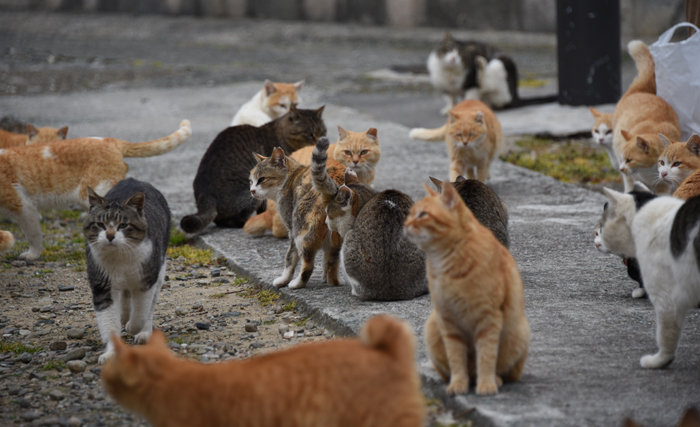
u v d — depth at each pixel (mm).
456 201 3033
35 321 5016
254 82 17156
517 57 20781
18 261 6473
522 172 8695
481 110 7965
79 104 14977
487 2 27297
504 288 3088
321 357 2422
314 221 4941
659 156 6301
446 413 3230
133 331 4473
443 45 12469
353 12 29844
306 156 6527
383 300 4711
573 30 12062
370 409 2361
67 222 7910
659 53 7387
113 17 32375
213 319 4836
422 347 3859
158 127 12289
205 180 7211
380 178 8570
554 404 3133
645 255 3459
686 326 4070
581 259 5527
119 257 4121
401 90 15633
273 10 31125
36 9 34594
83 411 3564
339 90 15773
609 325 4094
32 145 6434
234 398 2398
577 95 12242
